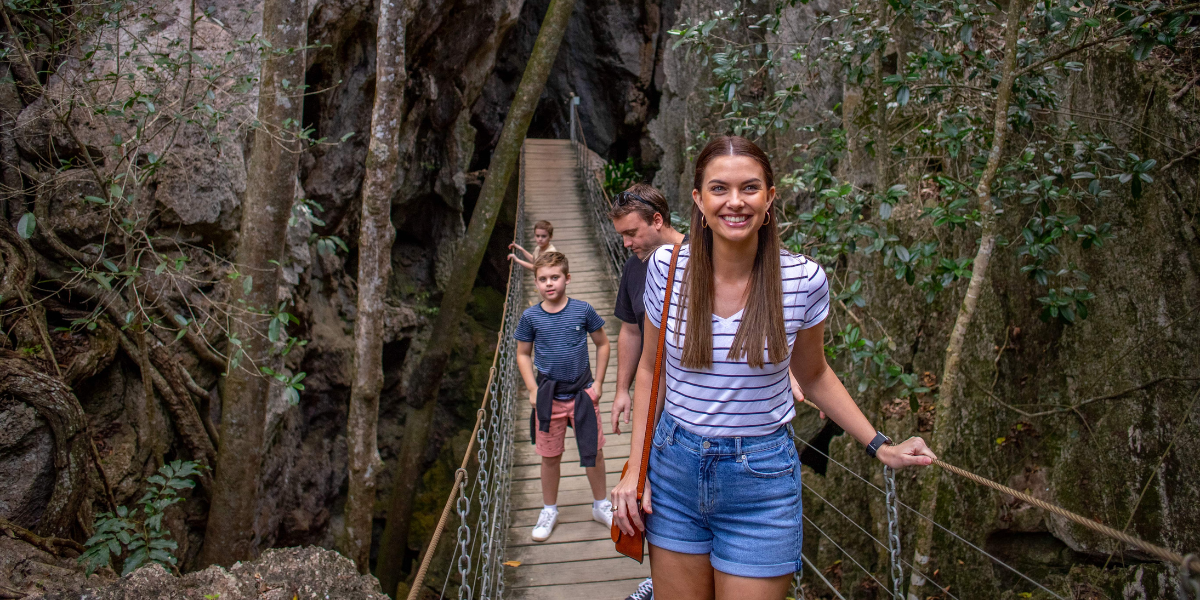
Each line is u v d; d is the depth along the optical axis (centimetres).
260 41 455
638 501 177
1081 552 556
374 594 299
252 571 297
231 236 634
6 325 477
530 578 422
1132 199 527
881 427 666
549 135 2053
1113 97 533
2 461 423
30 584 366
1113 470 537
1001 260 633
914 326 673
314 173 866
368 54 894
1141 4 392
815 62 555
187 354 592
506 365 559
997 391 628
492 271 1620
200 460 584
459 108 1267
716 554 170
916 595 414
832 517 693
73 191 532
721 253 161
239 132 636
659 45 1859
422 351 1210
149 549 432
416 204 1263
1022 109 470
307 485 846
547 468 448
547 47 754
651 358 185
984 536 608
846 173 727
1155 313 520
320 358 877
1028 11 479
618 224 316
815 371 181
